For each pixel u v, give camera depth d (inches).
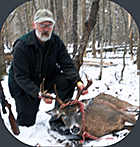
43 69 120.6
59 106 114.3
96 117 125.0
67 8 150.7
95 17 150.4
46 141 115.9
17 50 112.3
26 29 155.0
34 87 111.5
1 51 156.0
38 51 114.6
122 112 130.7
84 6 151.2
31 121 127.6
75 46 156.5
